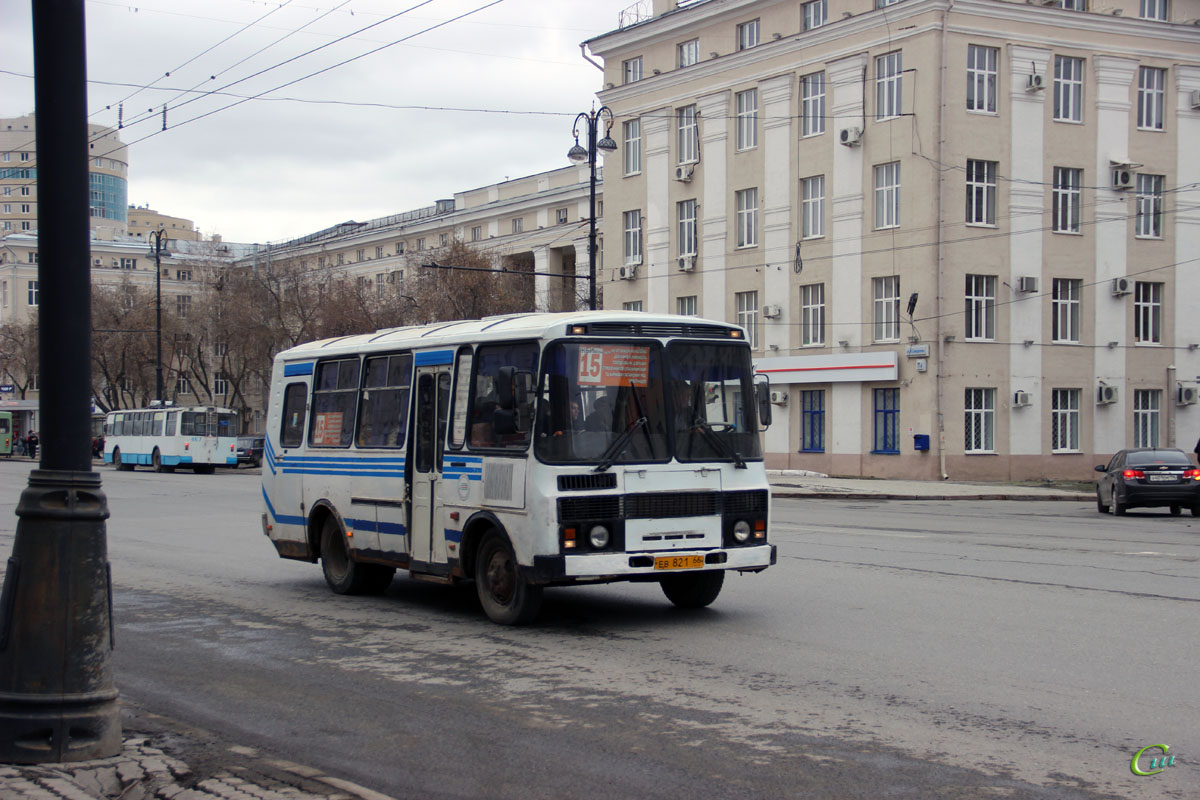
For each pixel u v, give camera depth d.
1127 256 37.97
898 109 36.44
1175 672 7.81
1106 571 13.20
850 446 37.81
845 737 6.34
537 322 10.02
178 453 49.03
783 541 17.19
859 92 37.28
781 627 9.81
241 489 34.94
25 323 82.12
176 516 24.09
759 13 40.84
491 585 10.38
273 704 7.49
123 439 54.81
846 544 16.69
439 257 55.44
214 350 68.44
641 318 10.09
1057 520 22.28
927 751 6.05
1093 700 7.06
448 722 6.91
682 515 9.91
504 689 7.75
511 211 65.81
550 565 9.41
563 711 7.10
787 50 39.53
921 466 35.56
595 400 9.77
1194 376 38.94
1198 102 38.44
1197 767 5.72
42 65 5.75
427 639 9.73
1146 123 38.44
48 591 5.77
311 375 13.35
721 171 42.00
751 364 10.64
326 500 12.73
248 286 63.97
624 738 6.44
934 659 8.34
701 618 10.39
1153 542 17.03
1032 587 11.90
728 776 5.70
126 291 73.94
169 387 87.31
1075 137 37.16
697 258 42.91
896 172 36.59
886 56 36.81
